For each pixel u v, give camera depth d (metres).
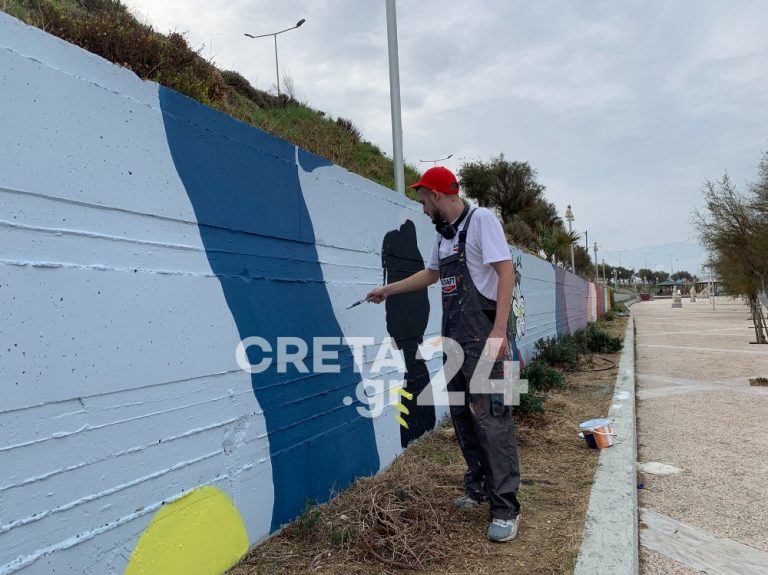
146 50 4.18
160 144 2.25
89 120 1.94
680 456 4.77
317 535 2.87
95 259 1.95
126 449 2.04
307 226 3.33
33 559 1.71
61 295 1.82
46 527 1.75
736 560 2.89
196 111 2.45
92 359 1.92
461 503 3.36
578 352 11.13
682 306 47.56
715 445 5.06
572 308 16.95
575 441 4.94
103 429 1.96
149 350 2.16
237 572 2.53
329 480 3.45
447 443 4.84
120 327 2.03
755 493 3.81
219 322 2.55
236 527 2.62
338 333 3.65
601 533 2.96
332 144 6.71
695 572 2.78
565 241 18.03
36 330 1.73
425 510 3.07
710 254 20.12
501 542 2.94
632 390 7.39
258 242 2.86
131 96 2.12
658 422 6.06
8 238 1.66
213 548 2.46
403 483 3.33
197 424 2.40
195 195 2.43
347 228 3.83
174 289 2.29
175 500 2.26
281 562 2.64
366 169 8.59
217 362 2.53
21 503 1.68
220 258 2.58
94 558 1.91
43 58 1.78
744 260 15.79
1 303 1.64
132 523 2.06
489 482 3.03
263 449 2.84
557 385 7.63
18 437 1.68
